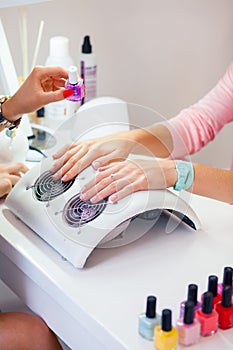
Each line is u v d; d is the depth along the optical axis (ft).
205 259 3.58
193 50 6.31
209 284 3.08
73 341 3.39
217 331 3.00
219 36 6.38
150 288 3.31
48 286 3.41
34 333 3.84
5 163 4.51
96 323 3.06
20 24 5.16
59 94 4.04
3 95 4.89
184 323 2.90
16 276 3.83
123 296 3.24
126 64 6.06
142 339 2.94
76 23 5.68
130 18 5.87
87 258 3.55
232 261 3.57
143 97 6.29
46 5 5.49
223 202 4.17
